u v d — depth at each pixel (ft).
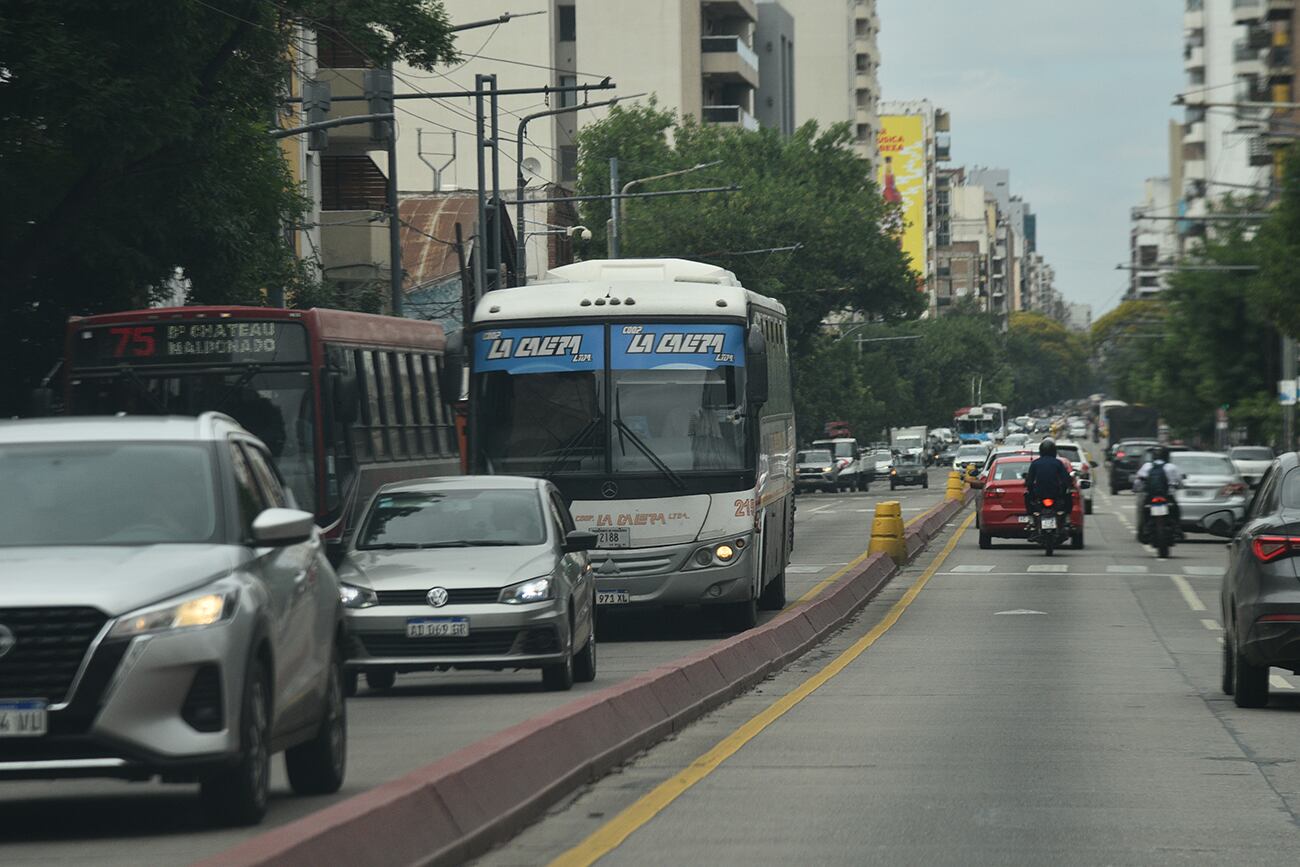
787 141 378.53
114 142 92.84
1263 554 64.23
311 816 32.76
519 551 73.00
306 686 43.34
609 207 351.67
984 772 50.08
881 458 445.37
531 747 44.75
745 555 96.22
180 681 37.35
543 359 96.84
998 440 653.71
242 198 114.52
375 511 75.66
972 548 185.26
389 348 117.19
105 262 105.81
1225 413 350.23
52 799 46.19
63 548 39.60
